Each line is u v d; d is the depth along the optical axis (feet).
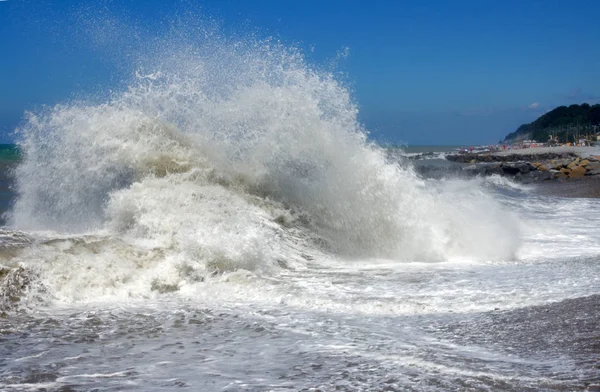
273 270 24.43
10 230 25.59
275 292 20.27
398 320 17.11
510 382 11.85
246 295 20.08
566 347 14.40
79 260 20.61
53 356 13.65
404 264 27.68
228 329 16.07
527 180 125.90
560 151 229.25
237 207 29.19
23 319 16.75
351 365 13.03
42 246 21.11
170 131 32.55
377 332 15.80
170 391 11.42
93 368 12.82
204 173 31.12
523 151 248.32
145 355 13.79
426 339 15.14
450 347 14.43
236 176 31.94
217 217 26.61
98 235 24.38
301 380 12.03
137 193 26.96
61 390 11.42
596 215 53.47
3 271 18.42
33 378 12.10
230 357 13.65
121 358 13.55
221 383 11.87
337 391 11.43
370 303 18.93
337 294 20.34
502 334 15.58
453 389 11.48
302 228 30.60
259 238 25.12
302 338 15.23
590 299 19.52
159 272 21.36
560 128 455.63
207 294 20.25
